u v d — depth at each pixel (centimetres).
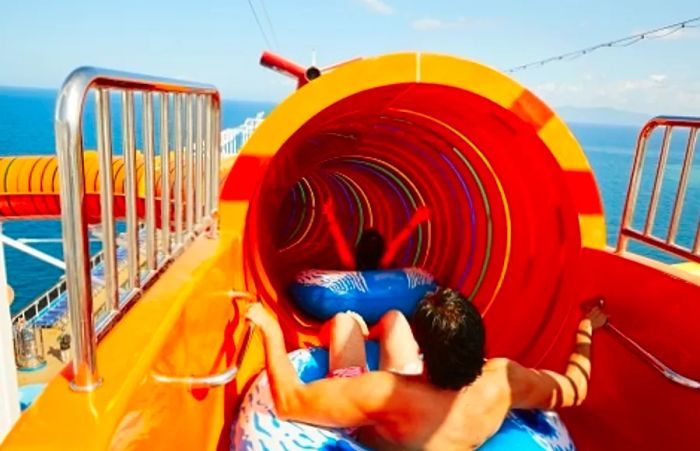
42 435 139
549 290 409
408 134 516
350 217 848
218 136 358
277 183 479
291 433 282
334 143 546
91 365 157
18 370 1161
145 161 236
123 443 154
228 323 321
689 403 298
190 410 238
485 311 476
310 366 402
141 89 212
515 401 284
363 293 496
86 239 152
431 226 631
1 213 692
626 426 347
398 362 362
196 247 308
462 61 336
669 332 314
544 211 411
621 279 355
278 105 329
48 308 1435
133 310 213
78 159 146
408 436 263
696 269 477
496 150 419
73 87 148
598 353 384
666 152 345
